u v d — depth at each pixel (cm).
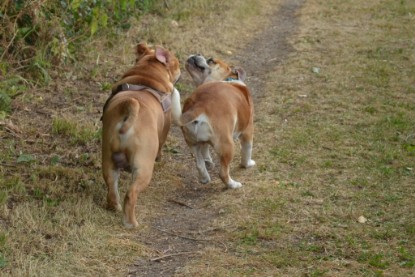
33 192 867
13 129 1055
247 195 901
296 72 1530
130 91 858
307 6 2228
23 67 1250
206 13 1911
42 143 1027
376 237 783
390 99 1337
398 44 1769
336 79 1470
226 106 903
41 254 723
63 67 1333
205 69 1034
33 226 770
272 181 952
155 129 809
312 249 754
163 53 922
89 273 702
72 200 845
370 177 964
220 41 1728
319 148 1080
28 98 1184
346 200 887
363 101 1320
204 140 901
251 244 770
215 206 874
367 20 2041
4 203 814
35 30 1296
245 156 992
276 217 835
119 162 811
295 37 1833
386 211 854
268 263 725
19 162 948
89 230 775
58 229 771
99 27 1499
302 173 981
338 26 1972
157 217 848
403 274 699
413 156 1047
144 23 1708
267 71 1554
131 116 782
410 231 794
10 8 1262
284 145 1093
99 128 1099
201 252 754
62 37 1317
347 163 1018
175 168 1008
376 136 1131
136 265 727
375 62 1596
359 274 700
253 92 1401
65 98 1221
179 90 1363
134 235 792
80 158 986
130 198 795
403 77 1484
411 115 1242
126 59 1443
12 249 723
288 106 1295
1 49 1239
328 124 1191
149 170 800
